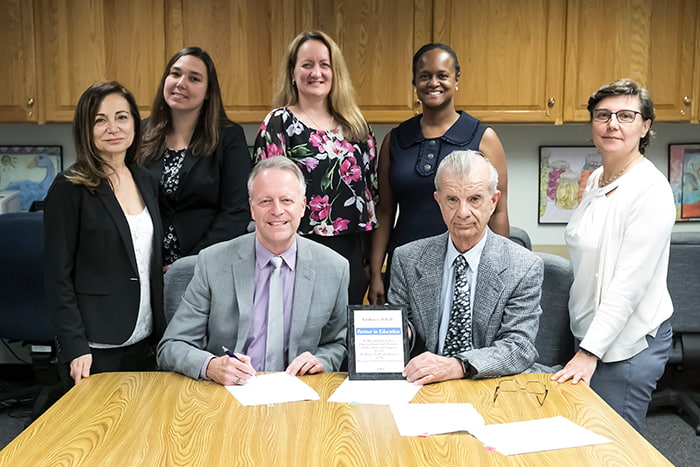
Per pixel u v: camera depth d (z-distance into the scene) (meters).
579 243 2.24
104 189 2.16
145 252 2.26
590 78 3.71
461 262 2.06
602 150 2.23
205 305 2.06
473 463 1.40
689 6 3.67
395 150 2.76
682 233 3.19
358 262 2.72
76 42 3.63
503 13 3.67
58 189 2.13
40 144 4.06
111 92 2.16
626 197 2.14
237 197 2.76
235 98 3.70
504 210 2.76
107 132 2.14
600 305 2.11
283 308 2.05
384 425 1.59
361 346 1.90
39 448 1.47
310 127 2.62
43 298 3.25
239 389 1.81
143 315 2.27
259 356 2.05
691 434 3.34
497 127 4.12
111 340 2.19
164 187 2.69
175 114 2.72
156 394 1.78
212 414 1.65
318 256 2.10
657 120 3.75
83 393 1.79
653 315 2.17
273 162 2.01
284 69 2.72
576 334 2.28
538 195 4.15
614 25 3.68
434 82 2.65
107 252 2.16
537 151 4.12
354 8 3.65
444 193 2.01
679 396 3.52
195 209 2.74
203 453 1.45
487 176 1.98
